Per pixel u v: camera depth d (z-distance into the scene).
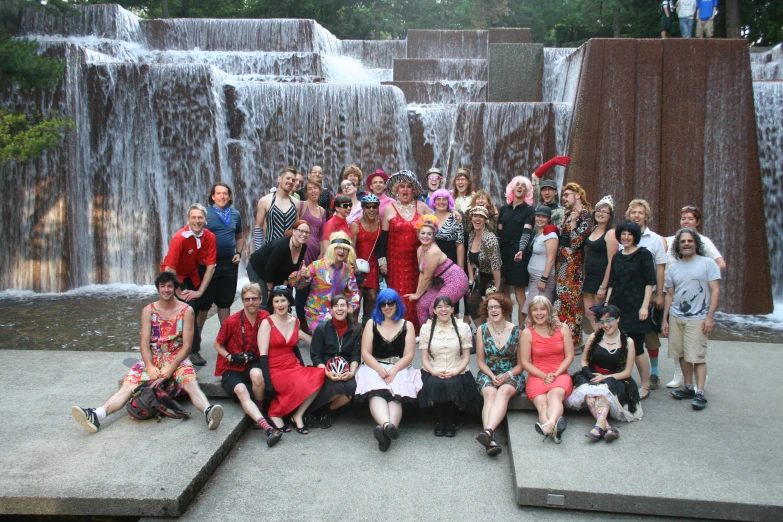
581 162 11.02
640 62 10.92
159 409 5.50
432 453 5.36
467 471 5.06
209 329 8.13
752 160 10.76
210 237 6.42
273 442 5.42
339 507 4.52
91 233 12.88
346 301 5.79
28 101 12.11
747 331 9.62
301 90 13.56
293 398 5.66
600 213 6.52
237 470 5.03
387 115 13.66
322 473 5.00
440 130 14.19
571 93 12.90
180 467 4.72
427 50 21.56
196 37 19.83
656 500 4.38
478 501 4.62
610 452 5.04
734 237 10.84
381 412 5.43
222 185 6.93
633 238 6.03
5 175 12.11
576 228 6.66
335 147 13.66
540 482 4.55
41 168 12.09
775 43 21.73
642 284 6.08
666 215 10.98
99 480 4.51
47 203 12.16
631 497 4.40
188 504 4.49
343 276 6.37
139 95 12.81
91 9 18.39
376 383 5.60
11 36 12.42
